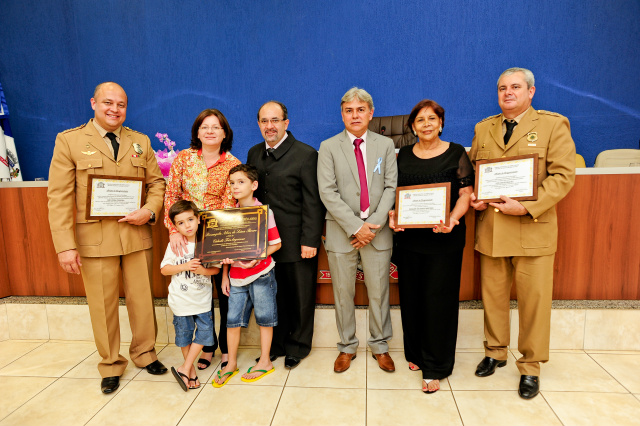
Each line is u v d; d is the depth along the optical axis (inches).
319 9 161.3
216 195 74.8
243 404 65.9
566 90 153.4
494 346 73.7
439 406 63.9
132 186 71.7
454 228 67.4
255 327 88.5
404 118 144.5
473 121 159.2
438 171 67.3
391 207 71.0
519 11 151.5
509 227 66.6
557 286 85.0
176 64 171.3
